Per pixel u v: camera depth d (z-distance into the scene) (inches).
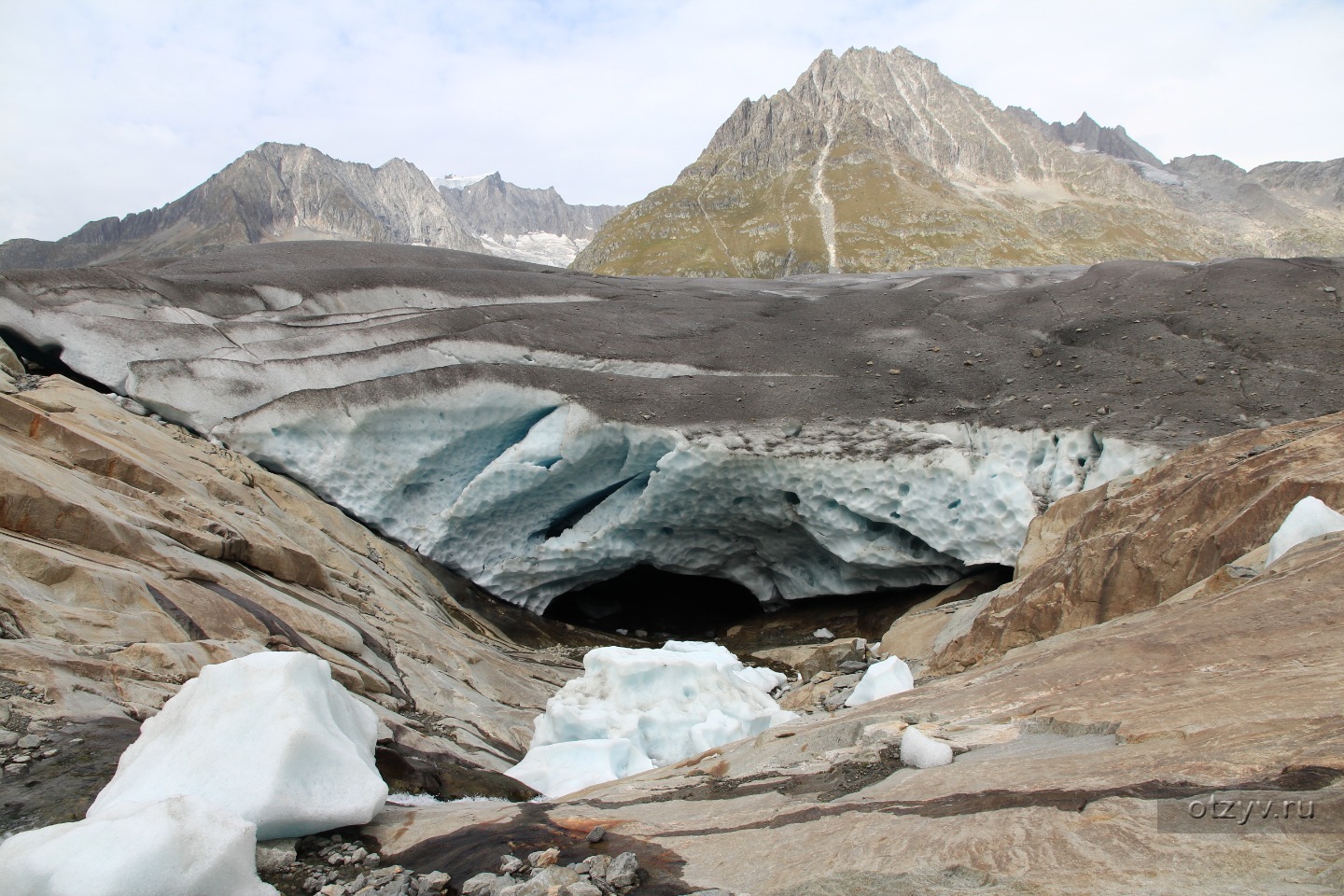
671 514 717.9
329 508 676.7
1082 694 232.2
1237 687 192.2
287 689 217.9
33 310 680.4
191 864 165.0
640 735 397.4
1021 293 869.8
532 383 709.3
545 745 381.4
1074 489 604.1
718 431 673.0
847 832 171.9
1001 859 139.4
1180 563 373.1
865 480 642.2
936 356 771.4
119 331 701.9
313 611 438.9
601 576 779.4
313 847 199.8
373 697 408.5
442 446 716.7
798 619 758.5
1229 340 701.9
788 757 265.4
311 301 847.7
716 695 431.2
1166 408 626.5
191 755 204.2
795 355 791.1
